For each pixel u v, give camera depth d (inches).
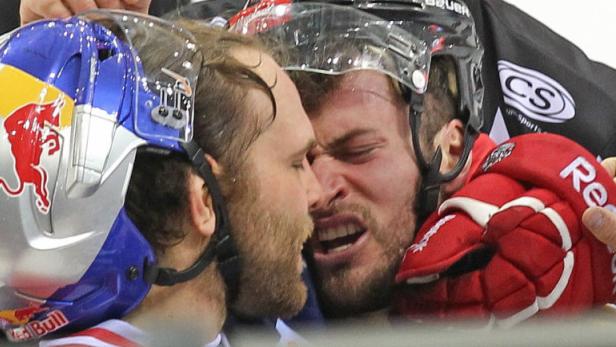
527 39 210.1
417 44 153.8
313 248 152.3
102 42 118.3
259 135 125.6
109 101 112.5
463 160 158.6
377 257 152.5
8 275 110.4
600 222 138.3
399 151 151.6
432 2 160.2
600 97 206.5
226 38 131.7
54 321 115.4
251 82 125.9
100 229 110.7
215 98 122.5
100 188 110.0
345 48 149.8
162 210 116.5
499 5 217.5
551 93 204.1
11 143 108.9
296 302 131.8
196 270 118.6
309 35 150.9
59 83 112.7
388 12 159.3
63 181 108.9
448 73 160.1
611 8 278.1
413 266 146.0
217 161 122.0
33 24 120.4
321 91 149.8
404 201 152.9
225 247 121.2
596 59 271.9
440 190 156.6
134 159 113.4
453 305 144.8
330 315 155.6
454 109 159.6
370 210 151.3
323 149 151.0
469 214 145.8
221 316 123.9
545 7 279.7
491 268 141.1
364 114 149.6
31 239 108.7
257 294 127.3
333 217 150.7
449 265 141.9
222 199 120.3
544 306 140.2
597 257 141.1
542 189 143.9
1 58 115.2
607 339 61.8
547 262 138.8
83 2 180.7
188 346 105.7
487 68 205.0
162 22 129.3
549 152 147.3
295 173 130.3
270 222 126.6
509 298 140.0
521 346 62.1
